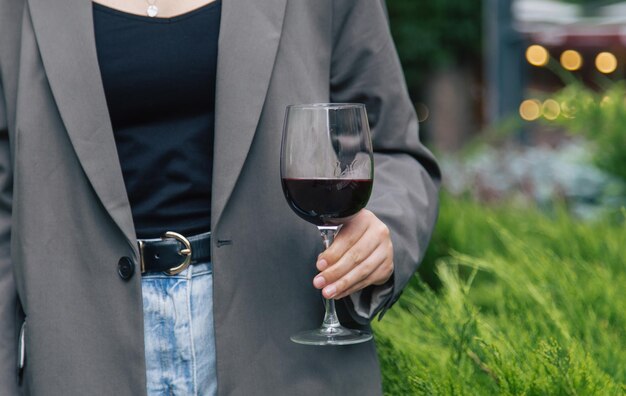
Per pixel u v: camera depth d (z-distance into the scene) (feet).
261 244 5.81
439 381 7.16
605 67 30.78
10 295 6.11
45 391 5.80
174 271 5.74
